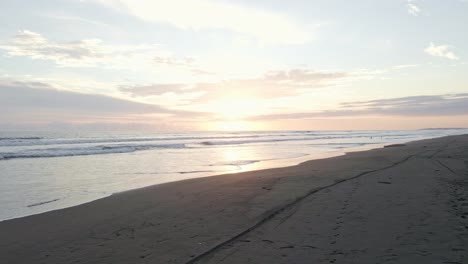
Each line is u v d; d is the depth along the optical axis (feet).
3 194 35.45
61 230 21.40
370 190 28.73
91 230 21.08
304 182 34.96
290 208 23.82
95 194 35.19
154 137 213.87
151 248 17.06
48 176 48.39
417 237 16.38
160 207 26.68
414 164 46.78
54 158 75.82
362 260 14.01
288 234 18.04
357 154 69.46
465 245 15.03
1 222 23.68
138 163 66.08
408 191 27.58
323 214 21.67
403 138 184.24
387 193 27.14
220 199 28.43
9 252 17.61
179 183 38.96
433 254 14.20
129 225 21.76
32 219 24.39
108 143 135.85
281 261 14.43
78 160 71.51
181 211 24.86
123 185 40.65
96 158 76.18
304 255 14.94
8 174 50.29
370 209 22.17
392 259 13.93
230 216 22.68
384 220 19.53
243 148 112.88
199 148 113.60
